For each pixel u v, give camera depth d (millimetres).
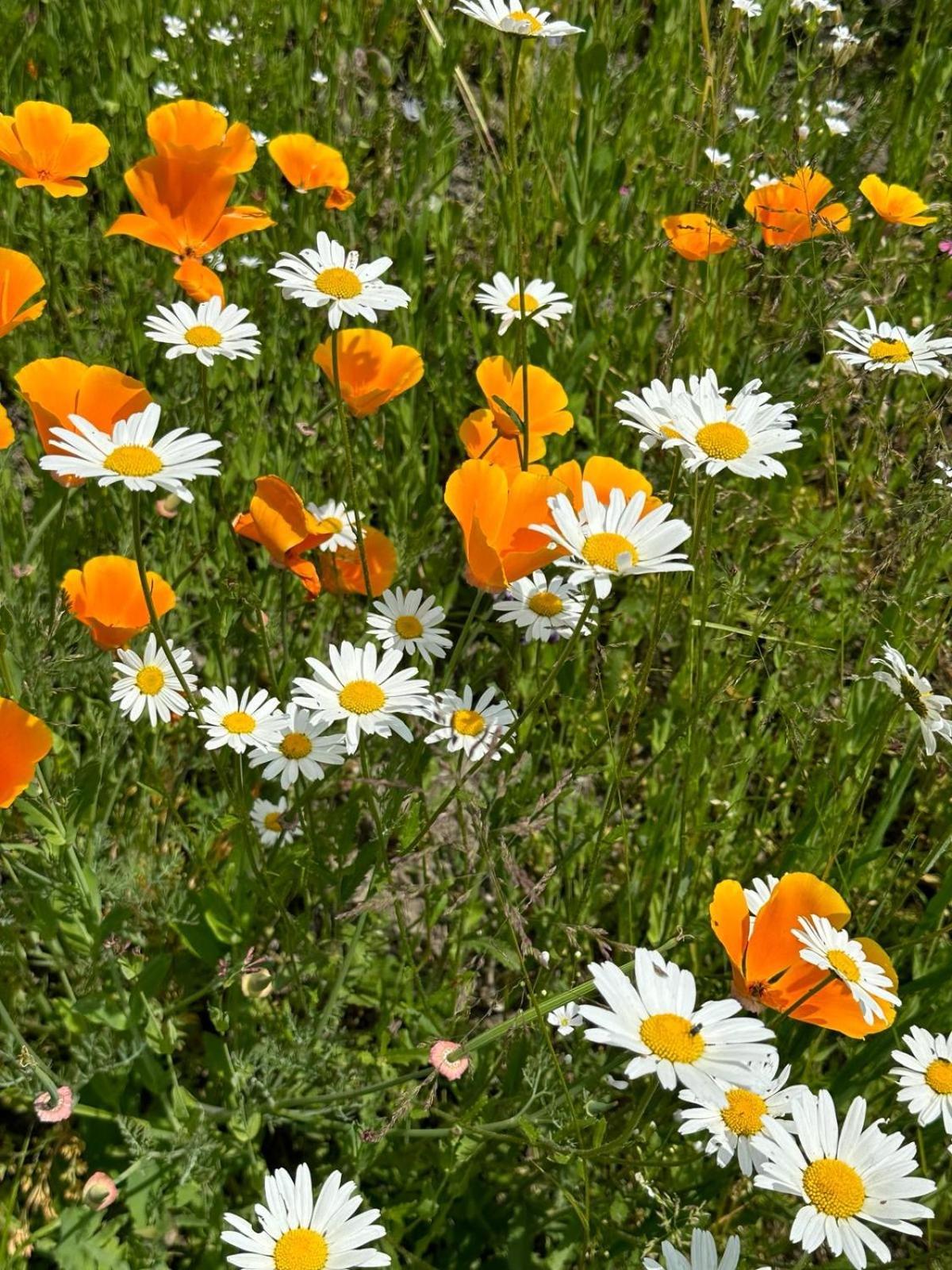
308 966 475
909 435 656
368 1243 398
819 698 547
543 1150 412
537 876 530
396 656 400
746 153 711
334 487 640
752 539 655
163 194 446
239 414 599
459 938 447
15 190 632
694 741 482
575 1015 420
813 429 613
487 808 418
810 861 489
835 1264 366
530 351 646
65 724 457
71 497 523
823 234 589
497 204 692
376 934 507
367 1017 518
